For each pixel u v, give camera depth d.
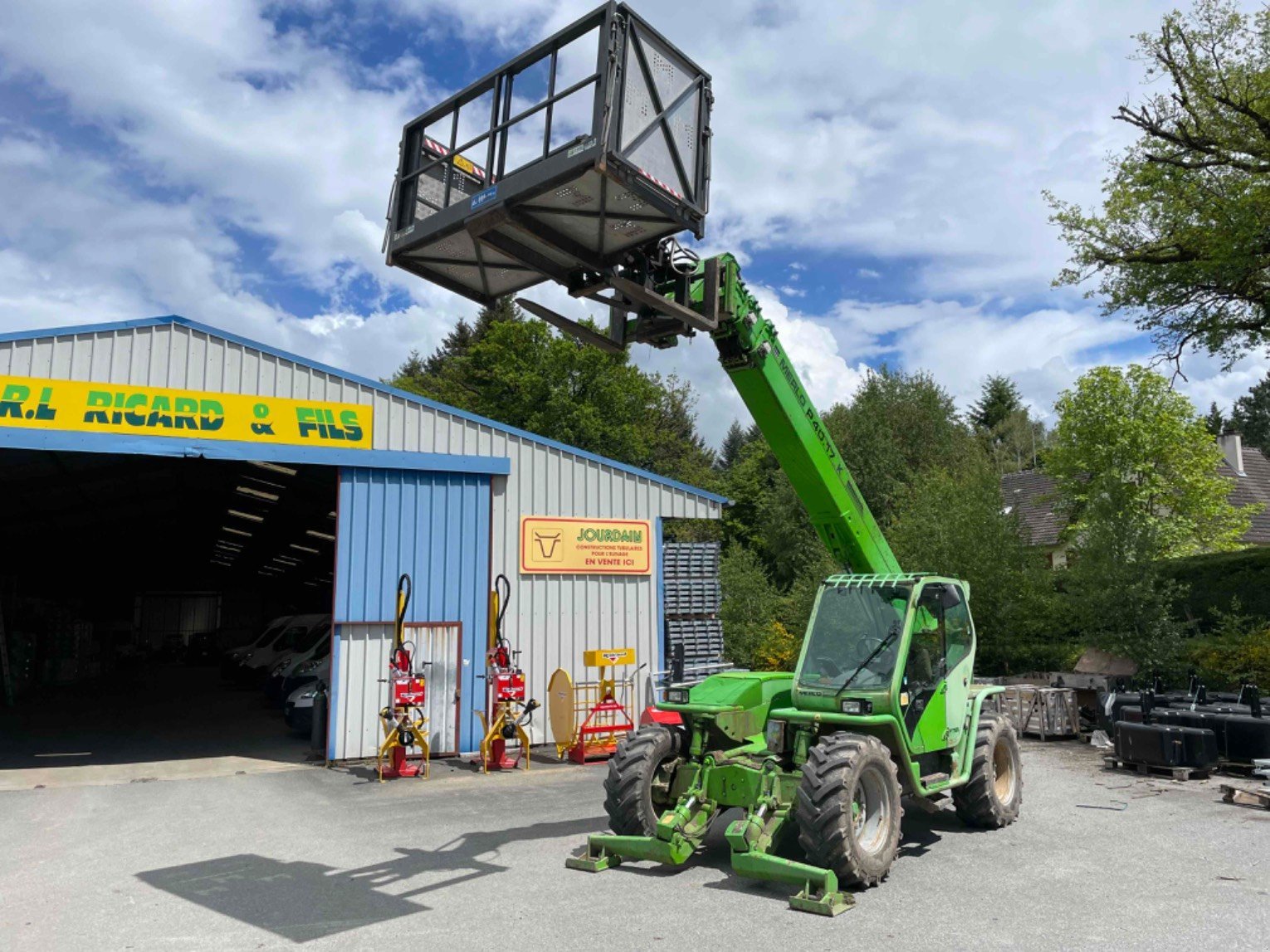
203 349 11.88
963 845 7.27
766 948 4.88
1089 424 25.48
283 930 5.29
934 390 38.09
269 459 12.00
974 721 7.70
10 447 10.79
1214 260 16.09
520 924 5.33
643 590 14.40
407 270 6.37
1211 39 16.14
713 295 6.39
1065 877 6.27
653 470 39.88
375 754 12.06
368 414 12.65
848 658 6.87
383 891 6.08
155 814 8.85
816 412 7.51
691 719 7.12
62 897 6.05
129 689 24.70
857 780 6.02
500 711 11.70
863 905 5.66
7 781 10.78
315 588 41.50
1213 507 24.61
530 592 13.43
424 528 12.80
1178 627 14.91
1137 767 10.90
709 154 5.78
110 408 11.29
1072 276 19.06
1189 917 5.36
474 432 13.34
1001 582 18.58
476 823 8.30
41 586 28.52
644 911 5.56
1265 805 8.77
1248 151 15.95
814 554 27.94
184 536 28.55
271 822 8.45
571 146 5.12
